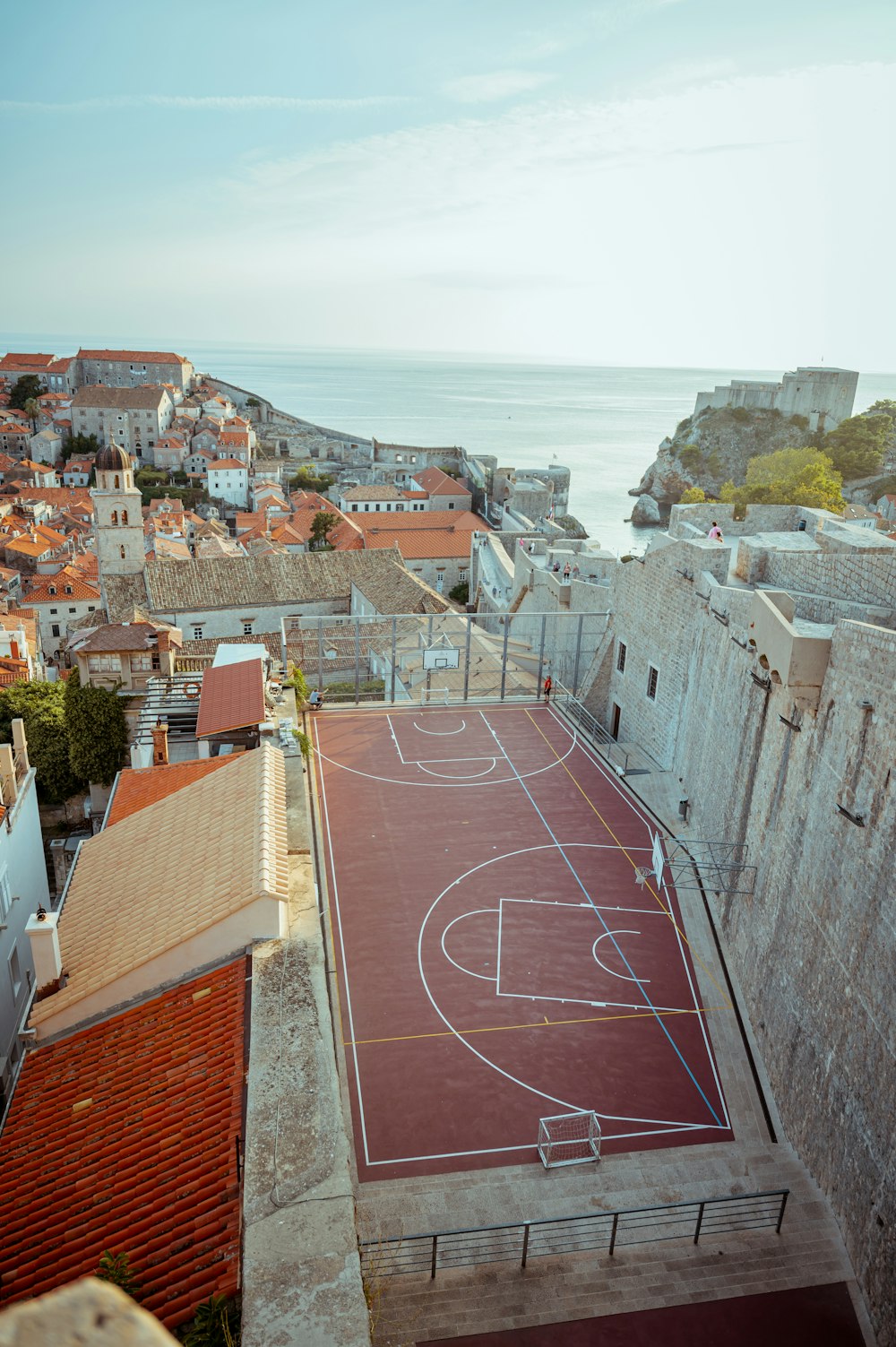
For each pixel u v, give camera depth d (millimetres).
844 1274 17359
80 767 50844
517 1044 23203
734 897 27188
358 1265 11523
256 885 19344
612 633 45000
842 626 20859
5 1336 2174
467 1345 15234
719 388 193000
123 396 196625
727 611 30859
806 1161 20203
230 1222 13109
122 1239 13516
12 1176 15508
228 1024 17453
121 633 49656
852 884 19578
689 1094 22125
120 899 22250
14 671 77000
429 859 31156
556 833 33094
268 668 40844
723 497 115188
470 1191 18766
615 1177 19500
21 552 124750
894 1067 17031
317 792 35656
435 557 115188
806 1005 21141
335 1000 24438
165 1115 15805
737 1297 16547
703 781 32094
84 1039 18797
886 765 18531
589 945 27094
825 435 163875
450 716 43969
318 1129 14258
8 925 29922
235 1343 11000
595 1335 15539
